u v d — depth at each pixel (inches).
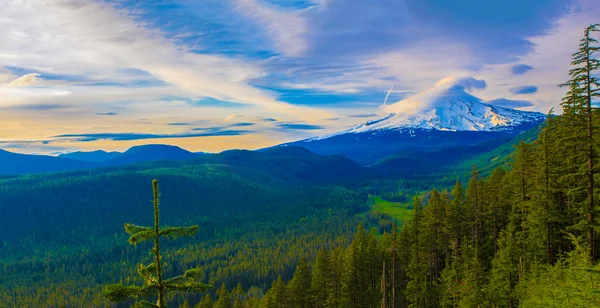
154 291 595.8
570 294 1058.1
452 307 2010.3
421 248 2444.6
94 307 5708.7
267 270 6299.2
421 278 2390.5
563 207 1732.3
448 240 2444.6
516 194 2062.0
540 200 1692.9
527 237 1973.4
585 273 1017.5
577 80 1264.8
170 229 604.7
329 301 2593.5
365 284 2544.3
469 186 2500.0
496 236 2407.7
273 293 2984.7
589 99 1262.3
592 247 1370.6
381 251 2689.5
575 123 1332.4
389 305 2549.2
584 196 1659.7
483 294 1711.4
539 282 1496.1
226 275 6373.0
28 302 6127.0
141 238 583.5
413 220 2522.1
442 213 2357.3
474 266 1797.5
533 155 1974.7
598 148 1309.1
